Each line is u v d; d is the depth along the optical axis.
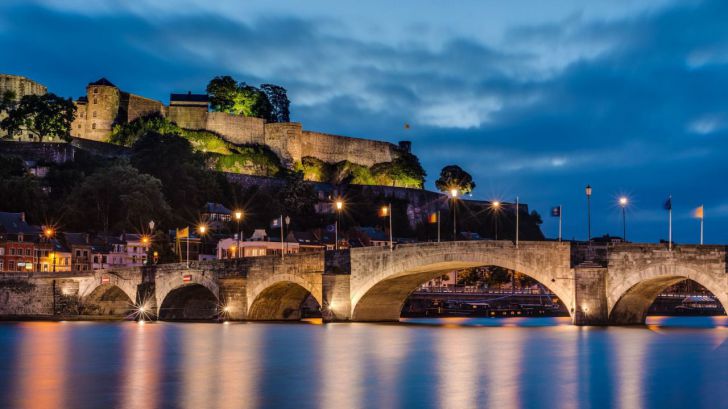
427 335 98.69
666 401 52.50
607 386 57.94
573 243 97.81
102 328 116.75
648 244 93.38
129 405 52.22
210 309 145.38
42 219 194.00
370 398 54.03
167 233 199.25
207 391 57.09
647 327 106.50
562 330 103.62
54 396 55.56
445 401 52.84
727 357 72.81
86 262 190.25
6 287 145.50
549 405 51.28
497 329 110.44
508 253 101.00
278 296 130.62
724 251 87.81
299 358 75.12
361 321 122.38
